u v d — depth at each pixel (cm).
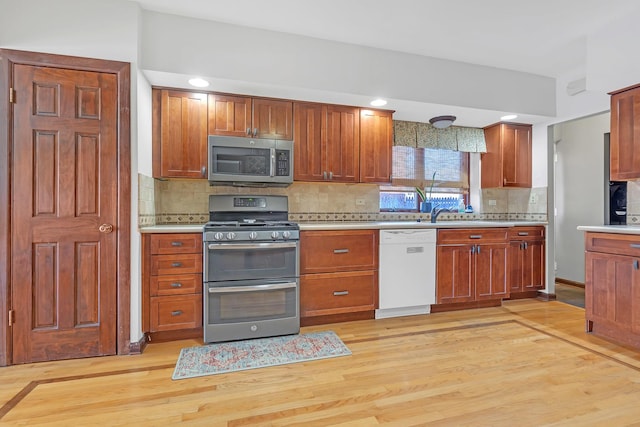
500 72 334
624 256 241
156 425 154
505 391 181
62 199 222
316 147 311
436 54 306
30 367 211
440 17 248
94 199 228
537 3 231
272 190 337
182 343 250
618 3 231
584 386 186
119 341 230
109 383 191
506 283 340
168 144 275
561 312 324
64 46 220
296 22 255
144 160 252
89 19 224
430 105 318
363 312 302
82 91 225
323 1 229
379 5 233
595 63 270
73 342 224
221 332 249
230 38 257
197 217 316
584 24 259
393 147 389
